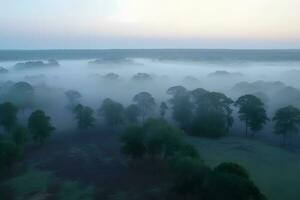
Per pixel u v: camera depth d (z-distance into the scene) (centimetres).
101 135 8019
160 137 5338
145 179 5300
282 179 5156
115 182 5247
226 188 3584
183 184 4228
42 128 6931
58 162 6169
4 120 7400
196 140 7481
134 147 5669
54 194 4872
